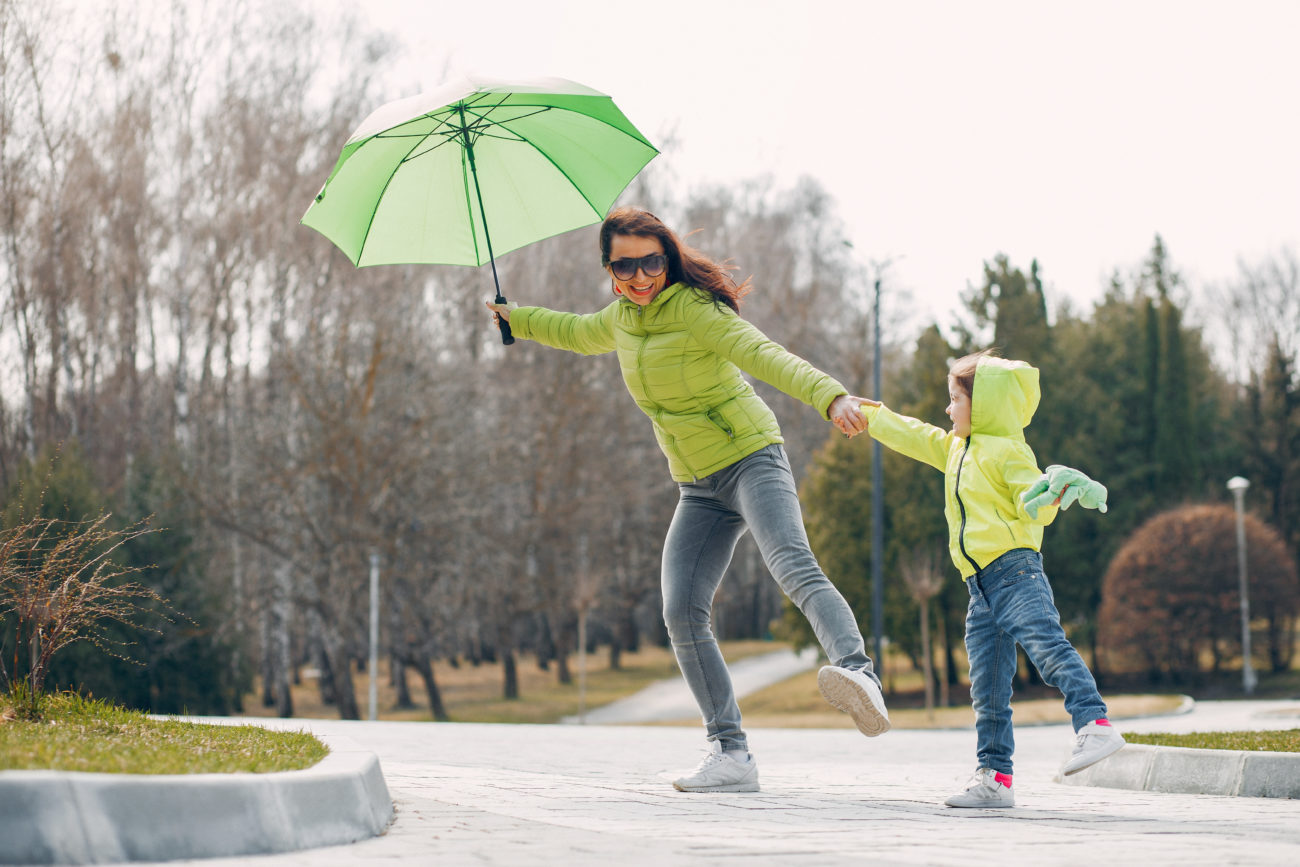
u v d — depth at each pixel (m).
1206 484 45.88
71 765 3.26
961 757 10.23
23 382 33.88
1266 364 48.50
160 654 28.64
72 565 5.75
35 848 2.74
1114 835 3.61
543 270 37.84
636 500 39.41
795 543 4.64
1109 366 47.06
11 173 32.03
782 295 48.31
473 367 34.31
